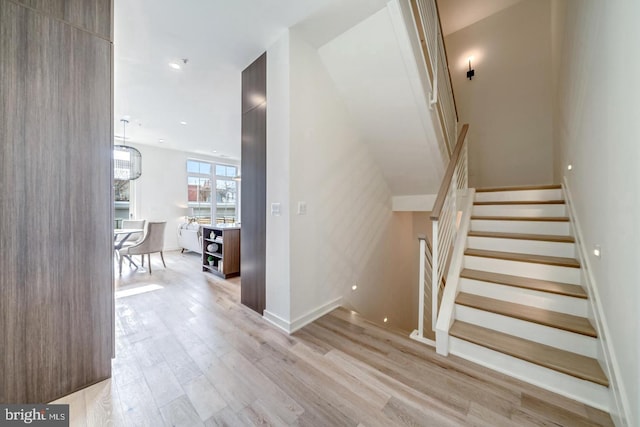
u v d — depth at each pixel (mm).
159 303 3043
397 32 2252
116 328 2393
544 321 1744
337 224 2967
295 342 2150
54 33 1474
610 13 1413
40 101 1438
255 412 1414
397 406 1449
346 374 1728
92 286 1639
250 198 2879
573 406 1434
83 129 1591
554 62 3316
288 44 2363
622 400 1222
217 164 8367
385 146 3324
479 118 4352
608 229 1441
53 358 1496
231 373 1744
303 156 2496
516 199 3080
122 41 2549
